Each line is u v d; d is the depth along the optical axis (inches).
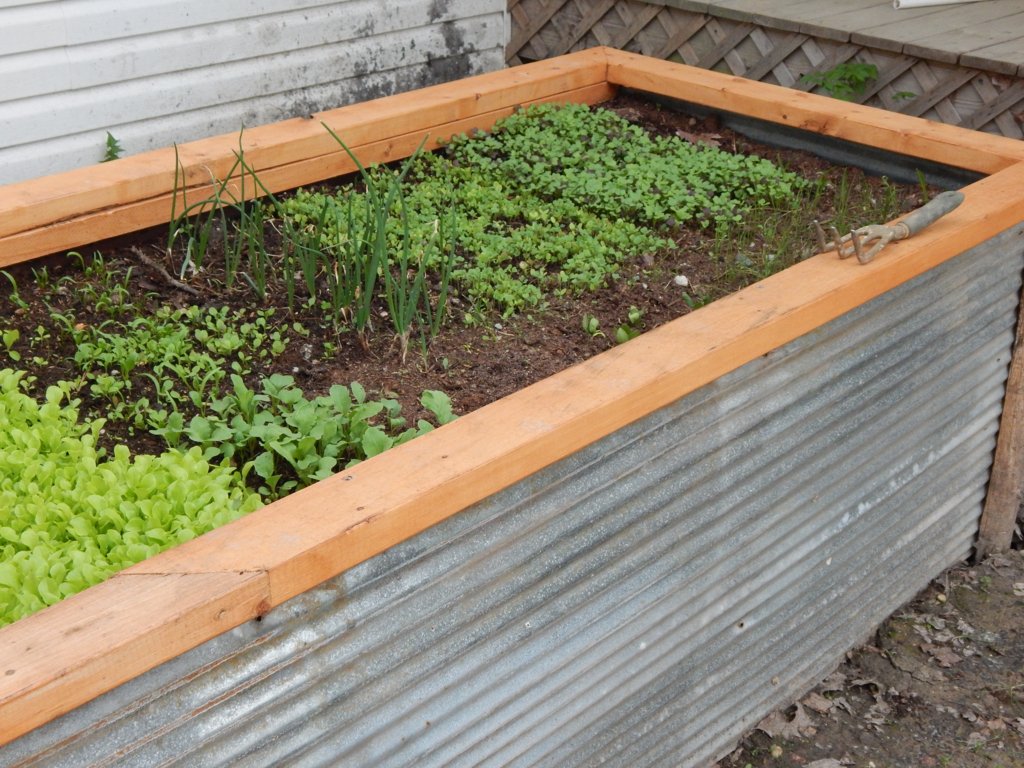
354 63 189.3
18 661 63.8
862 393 121.3
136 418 106.0
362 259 127.1
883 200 158.2
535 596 92.8
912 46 232.8
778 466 113.8
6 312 122.6
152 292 128.4
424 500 79.6
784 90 174.4
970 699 134.3
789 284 111.7
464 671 89.4
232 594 70.1
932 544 148.2
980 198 131.8
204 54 170.1
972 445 147.2
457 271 134.5
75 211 130.0
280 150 147.5
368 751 84.6
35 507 84.4
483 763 95.7
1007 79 223.0
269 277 133.3
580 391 92.6
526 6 304.0
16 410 99.3
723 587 113.9
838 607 134.3
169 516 84.7
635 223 152.9
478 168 162.7
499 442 85.4
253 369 115.8
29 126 156.0
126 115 165.5
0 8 147.4
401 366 118.0
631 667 106.8
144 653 66.8
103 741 67.8
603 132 175.3
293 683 77.1
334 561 75.5
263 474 97.7
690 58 274.5
